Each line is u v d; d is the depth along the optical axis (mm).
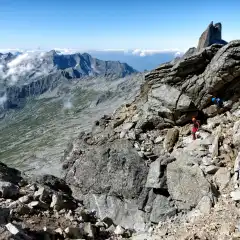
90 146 35781
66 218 22000
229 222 19672
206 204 23375
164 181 27297
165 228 23594
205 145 29016
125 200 29938
